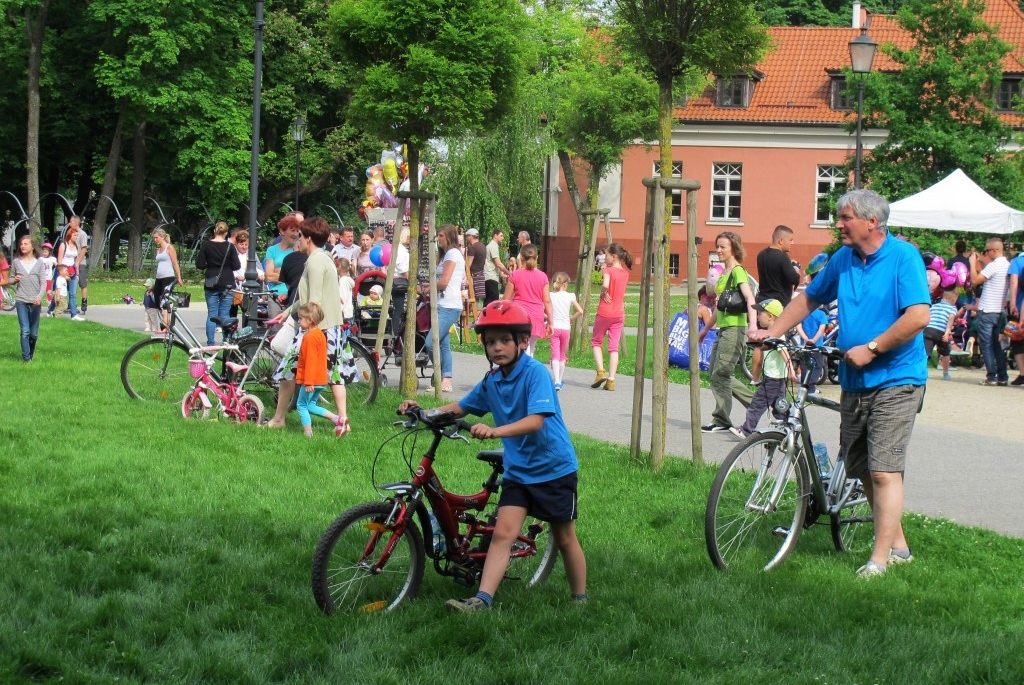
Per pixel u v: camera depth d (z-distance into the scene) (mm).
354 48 12141
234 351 11625
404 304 15016
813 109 50156
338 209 50750
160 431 10242
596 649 5082
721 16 9125
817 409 13656
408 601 5672
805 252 50531
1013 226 21625
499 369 5566
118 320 23375
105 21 39156
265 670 4781
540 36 44500
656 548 6922
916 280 6426
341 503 7801
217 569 6102
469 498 5824
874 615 5637
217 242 16938
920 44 33188
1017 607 5984
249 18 42969
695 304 9477
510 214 46844
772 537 6691
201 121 40750
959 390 16312
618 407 13508
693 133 51156
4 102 41219
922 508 8531
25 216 38188
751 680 4750
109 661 4812
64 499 7578
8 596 5504
